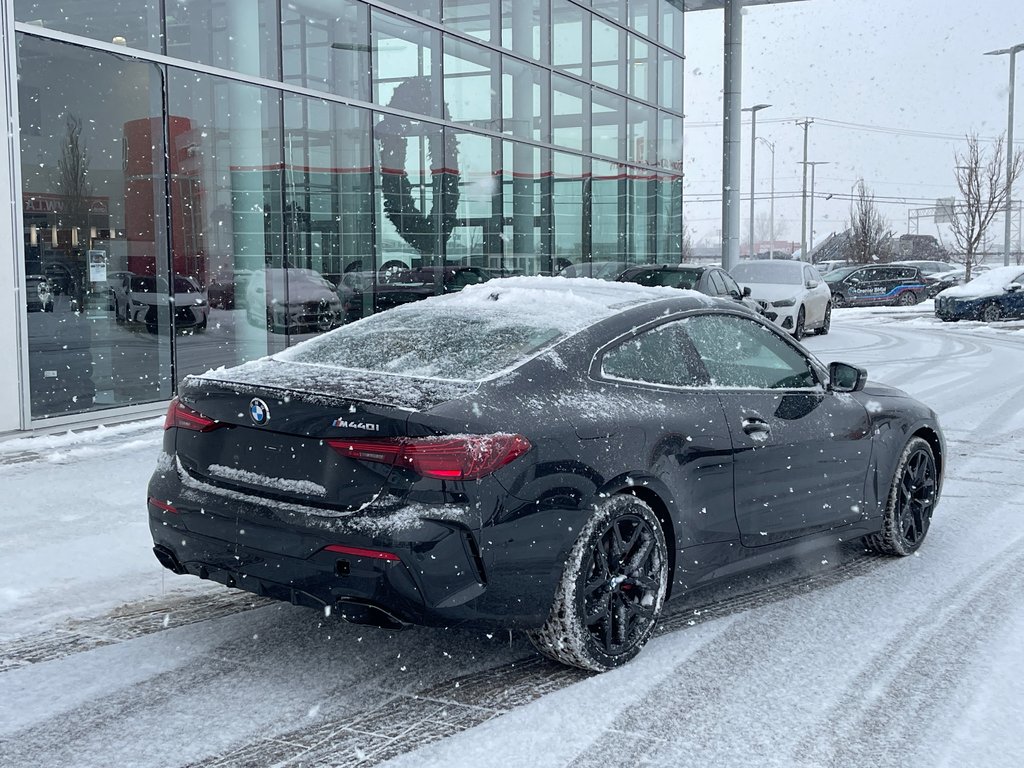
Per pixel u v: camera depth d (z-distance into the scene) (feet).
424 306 15.74
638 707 11.71
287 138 39.86
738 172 85.30
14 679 12.37
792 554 16.21
